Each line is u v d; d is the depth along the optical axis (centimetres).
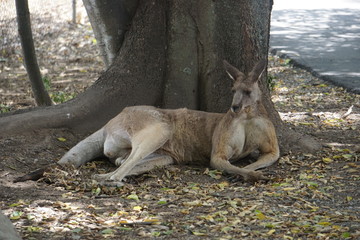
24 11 1379
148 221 852
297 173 1107
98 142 1178
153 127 1134
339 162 1152
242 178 1084
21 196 960
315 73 1947
